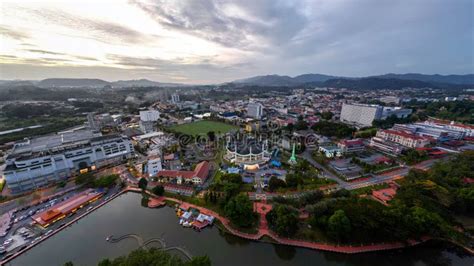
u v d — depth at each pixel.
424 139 171.00
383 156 159.25
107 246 83.06
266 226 89.31
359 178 127.31
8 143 193.38
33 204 106.19
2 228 88.81
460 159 129.12
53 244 83.88
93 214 102.56
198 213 100.00
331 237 80.50
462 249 77.62
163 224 95.38
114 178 125.44
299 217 91.19
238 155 155.00
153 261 59.09
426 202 88.25
